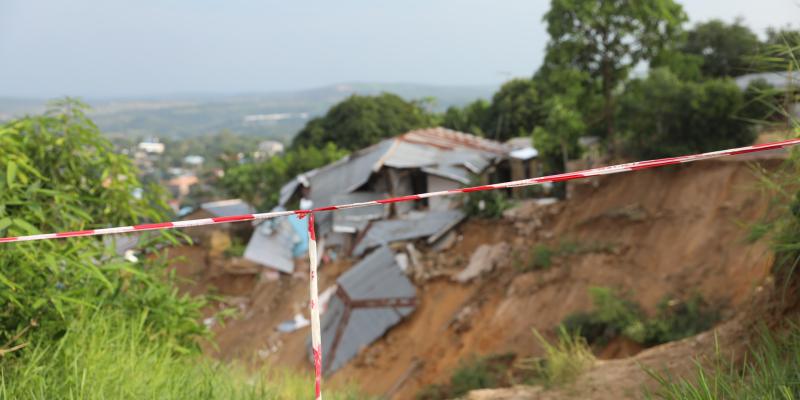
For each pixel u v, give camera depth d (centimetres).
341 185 4312
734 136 2591
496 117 6988
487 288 2734
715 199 2277
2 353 401
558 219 2969
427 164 3875
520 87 6862
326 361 2797
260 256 4369
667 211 2428
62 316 430
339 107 8906
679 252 2200
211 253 4941
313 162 6838
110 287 461
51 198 587
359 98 8962
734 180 2272
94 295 526
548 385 610
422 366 2527
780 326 438
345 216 3909
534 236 2912
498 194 3425
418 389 2427
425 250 3378
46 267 463
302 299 3716
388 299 2883
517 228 3092
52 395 381
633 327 1823
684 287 2005
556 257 2573
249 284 4384
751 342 463
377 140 8481
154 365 479
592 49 3497
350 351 2764
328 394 671
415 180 3956
